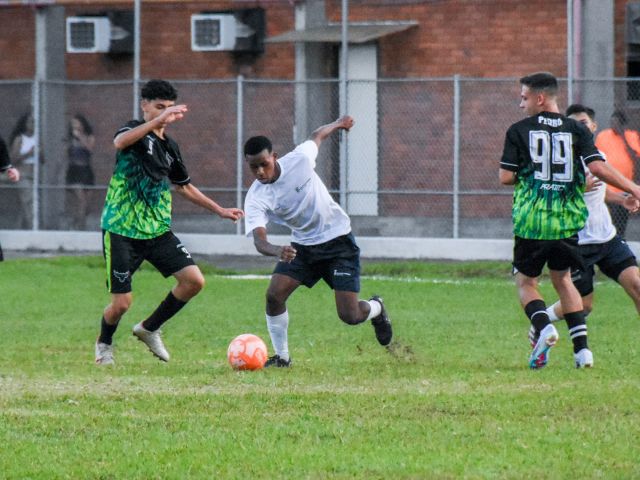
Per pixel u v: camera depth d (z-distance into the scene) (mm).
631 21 65625
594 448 18953
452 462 18172
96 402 23109
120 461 18422
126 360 30078
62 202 68375
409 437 19891
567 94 61719
